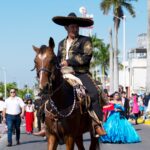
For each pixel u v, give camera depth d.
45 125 9.39
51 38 8.94
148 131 25.03
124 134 18.89
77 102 9.34
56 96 9.11
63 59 9.99
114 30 58.72
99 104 9.93
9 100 18.98
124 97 26.69
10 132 18.56
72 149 9.28
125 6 57.56
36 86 9.14
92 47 9.95
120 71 90.88
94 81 10.04
